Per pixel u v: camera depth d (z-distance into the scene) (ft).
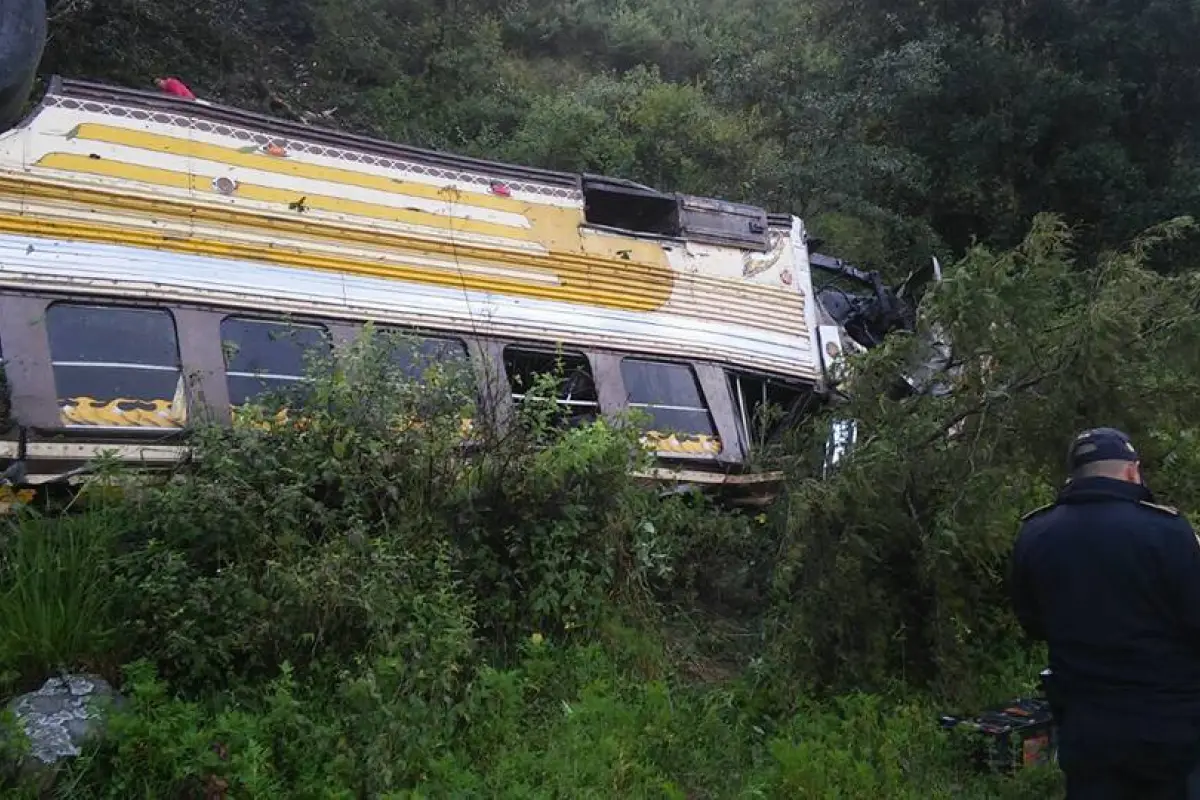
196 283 19.30
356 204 21.61
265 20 43.80
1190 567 11.19
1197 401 18.04
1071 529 11.78
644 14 63.31
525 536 18.06
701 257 25.52
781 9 68.80
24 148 18.67
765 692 17.71
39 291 17.83
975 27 56.70
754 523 22.39
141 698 13.41
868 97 49.08
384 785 13.33
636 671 17.92
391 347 18.83
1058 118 53.52
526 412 19.03
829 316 28.91
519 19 58.18
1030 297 18.37
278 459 16.40
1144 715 11.17
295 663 15.05
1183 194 51.62
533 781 14.46
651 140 46.14
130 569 14.89
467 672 16.14
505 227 23.15
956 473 18.38
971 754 16.33
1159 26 54.44
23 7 18.78
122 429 17.72
